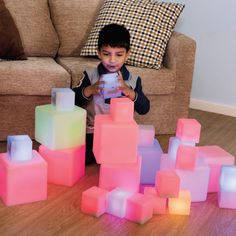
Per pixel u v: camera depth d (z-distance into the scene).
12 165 1.64
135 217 1.62
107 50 2.00
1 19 2.41
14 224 1.56
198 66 3.19
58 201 1.75
